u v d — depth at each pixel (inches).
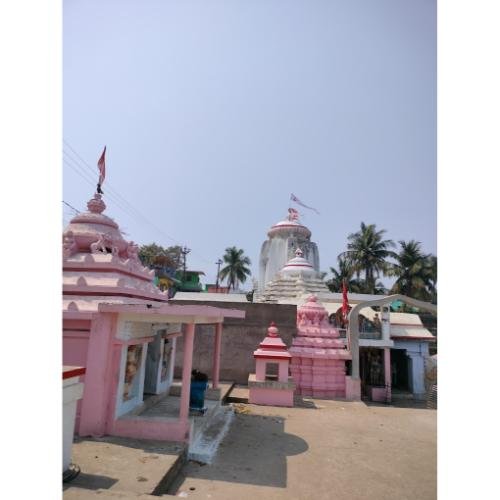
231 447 294.0
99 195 397.7
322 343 567.5
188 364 281.0
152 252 1641.2
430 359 721.6
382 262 1312.7
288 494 216.1
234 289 1950.1
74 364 280.8
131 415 296.2
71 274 334.3
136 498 176.6
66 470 203.2
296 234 1258.0
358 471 258.8
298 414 424.8
